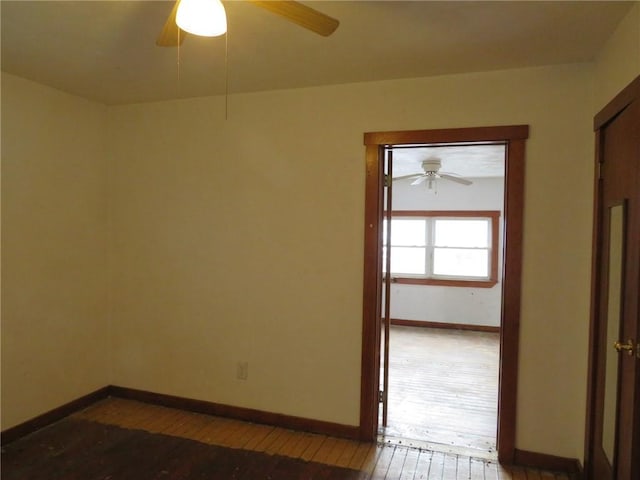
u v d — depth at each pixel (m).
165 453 2.54
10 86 2.59
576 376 2.36
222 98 2.99
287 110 2.84
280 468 2.40
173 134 3.12
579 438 2.35
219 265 3.03
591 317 2.22
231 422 2.96
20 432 2.69
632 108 1.71
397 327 6.58
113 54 2.29
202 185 3.05
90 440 2.68
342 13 1.81
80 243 3.09
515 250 2.42
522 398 2.44
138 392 3.26
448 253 6.62
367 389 2.71
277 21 1.90
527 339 2.42
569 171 2.35
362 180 2.70
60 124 2.91
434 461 2.49
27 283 2.72
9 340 2.63
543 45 2.10
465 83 2.50
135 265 3.25
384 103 2.64
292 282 2.86
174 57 2.31
